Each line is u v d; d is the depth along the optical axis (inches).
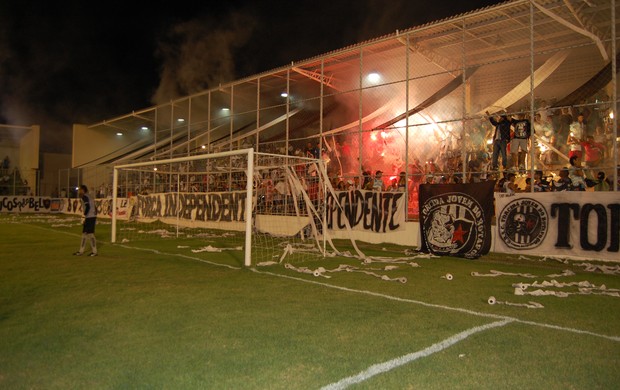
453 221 464.4
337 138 783.7
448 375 149.7
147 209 769.6
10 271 343.0
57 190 1457.9
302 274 339.0
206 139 984.3
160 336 187.5
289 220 537.6
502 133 526.6
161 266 370.3
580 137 559.5
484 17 519.8
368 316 221.9
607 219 383.2
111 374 147.9
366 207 570.3
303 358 163.5
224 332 193.5
